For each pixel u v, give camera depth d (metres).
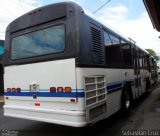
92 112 5.56
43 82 5.88
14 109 6.49
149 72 15.55
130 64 9.43
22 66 6.42
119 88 7.71
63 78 5.48
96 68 5.90
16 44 6.71
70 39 5.41
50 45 5.81
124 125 7.19
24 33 6.51
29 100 6.20
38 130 6.89
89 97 5.46
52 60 5.70
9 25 7.01
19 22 6.69
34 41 6.21
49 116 5.66
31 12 6.37
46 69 5.83
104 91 6.30
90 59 5.64
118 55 7.87
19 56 6.55
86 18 5.70
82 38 5.42
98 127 7.02
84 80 5.30
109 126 7.11
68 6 5.55
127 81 8.73
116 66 7.49
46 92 5.80
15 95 6.58
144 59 13.49
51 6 5.89
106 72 6.54
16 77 6.57
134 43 10.59
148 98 13.26
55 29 5.76
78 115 5.18
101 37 6.42
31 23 6.34
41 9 6.12
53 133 6.53
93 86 5.69
